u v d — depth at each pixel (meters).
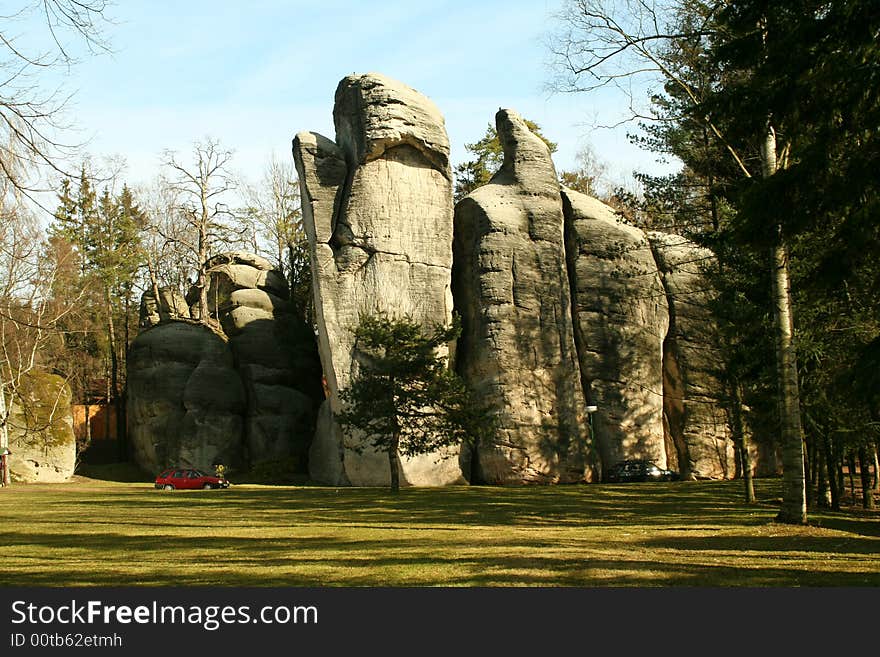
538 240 55.94
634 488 42.88
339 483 52.16
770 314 29.20
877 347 16.67
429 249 54.94
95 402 76.94
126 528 24.66
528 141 58.56
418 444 40.81
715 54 19.84
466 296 56.56
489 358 53.47
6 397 54.81
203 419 57.72
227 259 67.06
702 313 56.94
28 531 23.67
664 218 32.56
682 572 15.05
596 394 55.19
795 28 16.92
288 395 60.25
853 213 16.25
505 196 57.31
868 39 15.90
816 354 27.33
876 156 15.74
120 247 67.50
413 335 40.38
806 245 23.11
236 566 16.28
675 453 56.12
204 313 62.78
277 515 29.55
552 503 34.16
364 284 53.53
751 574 14.80
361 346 52.66
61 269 42.69
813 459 39.34
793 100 17.05
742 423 32.94
